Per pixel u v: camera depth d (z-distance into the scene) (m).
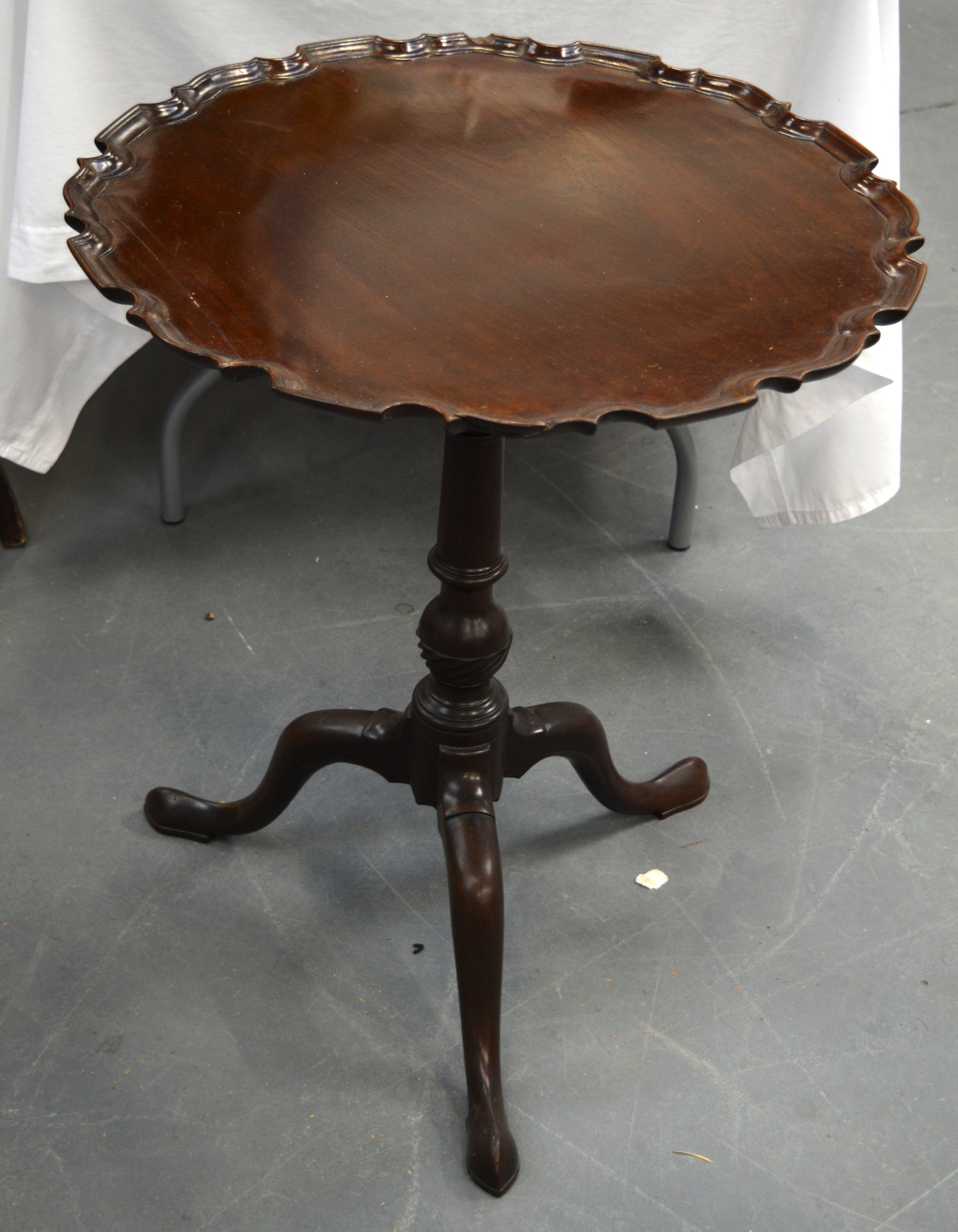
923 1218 0.92
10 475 1.64
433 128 0.96
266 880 1.17
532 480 1.71
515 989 1.08
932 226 2.32
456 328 0.72
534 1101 1.00
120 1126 0.97
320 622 1.46
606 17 1.23
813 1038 1.05
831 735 1.34
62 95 1.16
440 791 1.02
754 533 1.63
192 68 1.22
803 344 0.71
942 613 1.50
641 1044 1.04
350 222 0.83
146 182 0.85
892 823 1.24
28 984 1.07
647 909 1.15
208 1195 0.93
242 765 1.28
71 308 1.33
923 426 1.83
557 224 0.84
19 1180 0.93
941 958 1.11
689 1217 0.92
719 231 0.84
